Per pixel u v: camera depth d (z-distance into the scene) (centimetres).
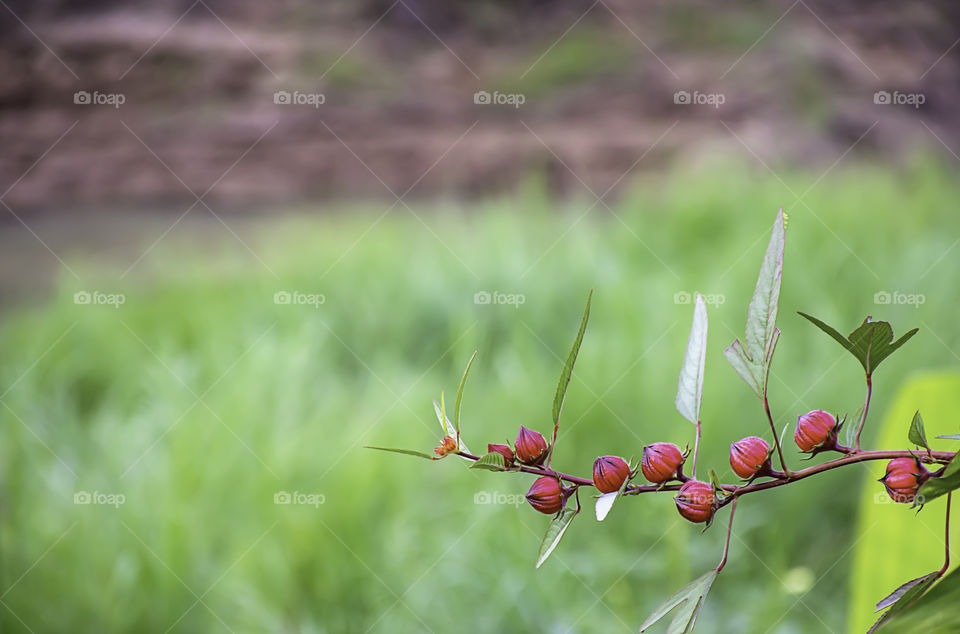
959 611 174
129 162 2253
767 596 594
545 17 2895
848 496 680
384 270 1205
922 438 180
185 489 703
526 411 770
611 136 2223
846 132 2125
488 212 1415
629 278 1068
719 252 1165
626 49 2641
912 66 2417
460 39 2831
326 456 741
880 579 228
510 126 2453
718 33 2581
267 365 884
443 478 741
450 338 1020
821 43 2398
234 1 2731
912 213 1284
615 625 576
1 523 691
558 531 182
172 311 1180
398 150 2302
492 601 604
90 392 1045
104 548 645
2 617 612
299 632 627
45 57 2458
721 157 1603
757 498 677
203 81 2486
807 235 1155
